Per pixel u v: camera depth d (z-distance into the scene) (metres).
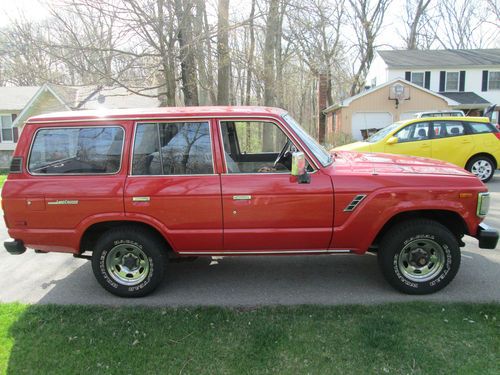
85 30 11.64
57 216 4.14
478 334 3.34
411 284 4.15
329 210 4.02
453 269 4.11
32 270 5.32
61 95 24.03
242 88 24.19
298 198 4.00
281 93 18.16
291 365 3.02
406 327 3.48
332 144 23.80
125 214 4.09
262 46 18.12
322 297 4.23
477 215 4.05
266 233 4.07
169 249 4.43
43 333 3.56
